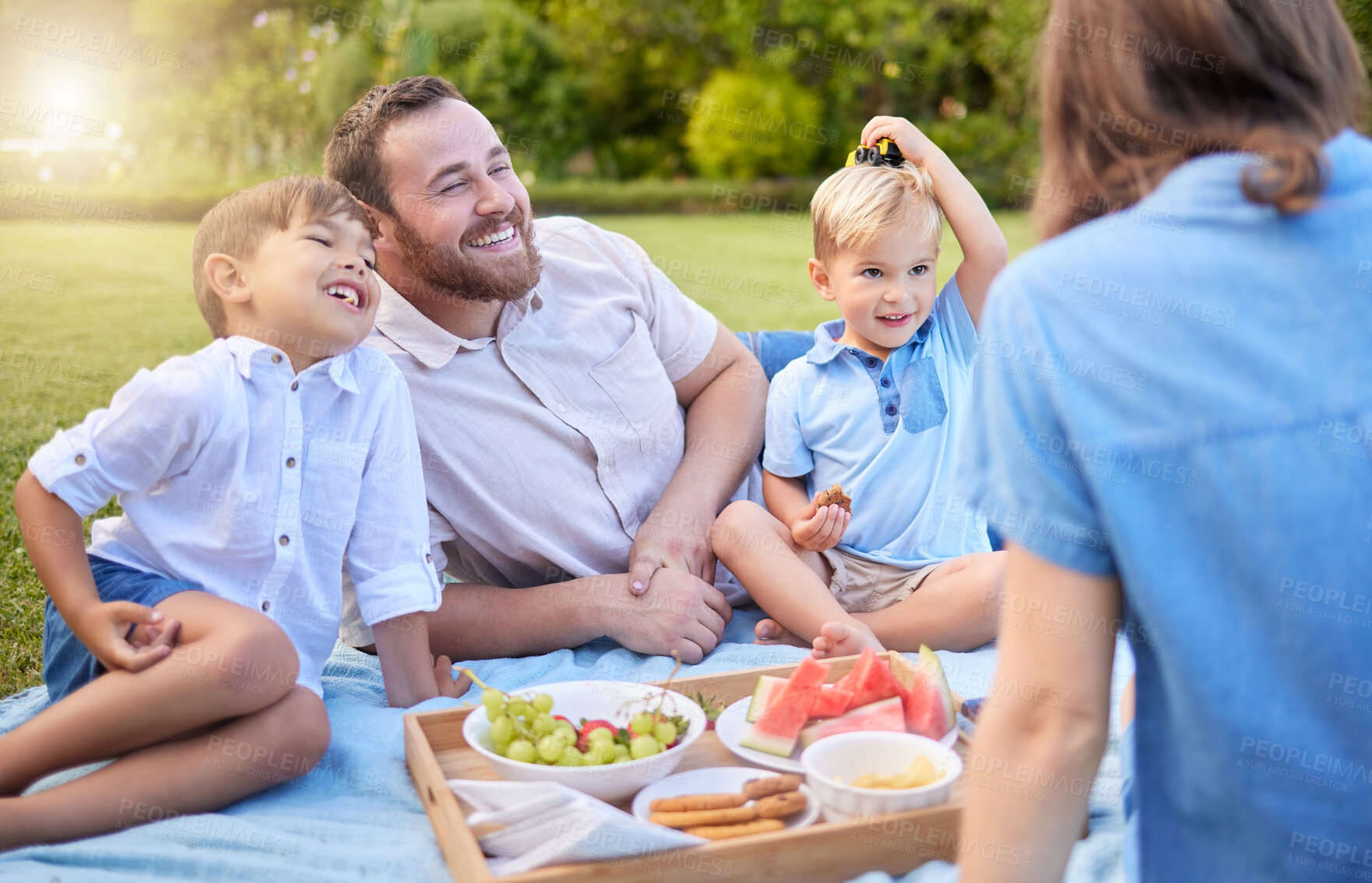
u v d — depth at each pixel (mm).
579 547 2430
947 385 2475
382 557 2012
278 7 10141
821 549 2357
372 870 1493
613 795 1562
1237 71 944
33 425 3912
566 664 2211
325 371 1978
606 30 12773
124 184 9664
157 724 1604
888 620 2270
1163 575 907
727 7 12477
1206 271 915
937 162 2531
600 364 2467
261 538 1864
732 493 2596
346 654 2346
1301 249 905
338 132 2301
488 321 2377
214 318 1998
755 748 1662
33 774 1576
